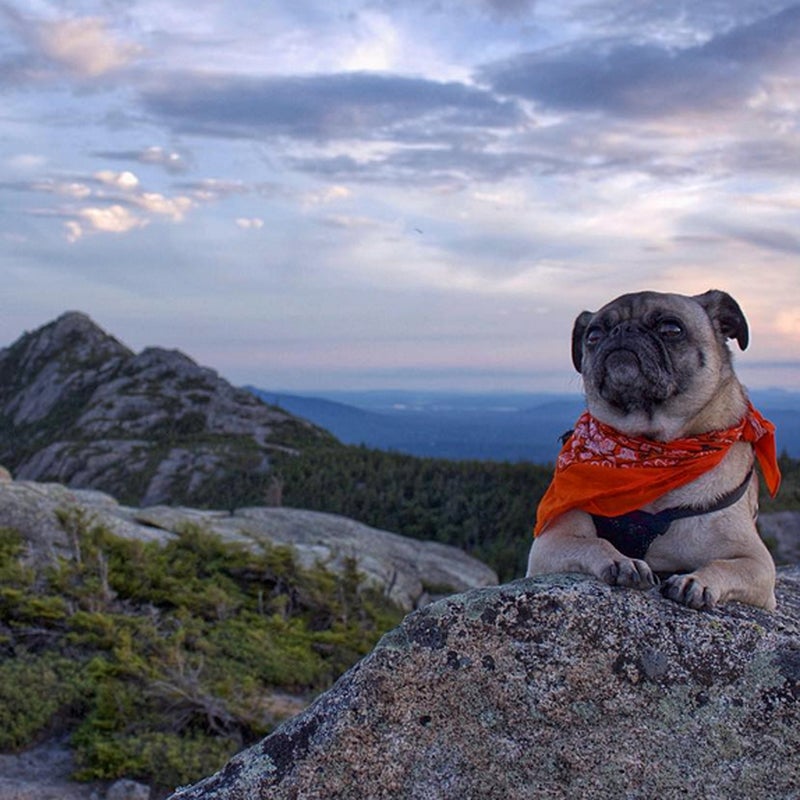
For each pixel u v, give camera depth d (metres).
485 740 0.74
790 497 6.93
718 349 0.93
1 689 2.01
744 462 0.89
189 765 1.82
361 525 5.63
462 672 0.75
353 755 0.73
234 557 3.38
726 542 0.85
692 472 0.85
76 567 2.73
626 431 0.90
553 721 0.74
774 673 0.74
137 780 1.80
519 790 0.73
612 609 0.76
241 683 2.24
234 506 10.12
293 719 0.77
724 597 0.80
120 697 1.99
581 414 0.98
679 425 0.89
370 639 2.87
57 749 1.89
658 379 0.87
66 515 3.03
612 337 0.90
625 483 0.85
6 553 2.80
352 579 3.45
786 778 0.71
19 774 1.78
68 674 2.13
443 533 8.13
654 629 0.75
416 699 0.74
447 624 0.76
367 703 0.74
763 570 0.82
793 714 0.73
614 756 0.73
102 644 2.29
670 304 0.94
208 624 2.69
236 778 0.74
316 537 5.06
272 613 3.04
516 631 0.75
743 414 0.91
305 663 2.54
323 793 0.73
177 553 3.31
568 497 0.88
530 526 8.10
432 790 0.73
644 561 0.86
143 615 2.61
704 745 0.72
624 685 0.74
